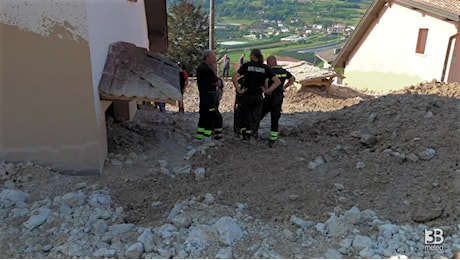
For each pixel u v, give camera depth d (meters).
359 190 5.04
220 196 4.95
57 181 5.30
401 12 16.30
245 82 7.12
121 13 7.89
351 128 8.06
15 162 5.55
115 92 5.70
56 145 5.55
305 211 4.57
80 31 5.18
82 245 3.93
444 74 14.46
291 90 15.21
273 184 5.34
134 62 6.53
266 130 8.74
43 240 4.03
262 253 3.75
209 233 4.00
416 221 4.27
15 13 5.08
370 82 18.70
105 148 6.21
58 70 5.29
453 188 4.75
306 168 5.90
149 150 6.89
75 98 5.40
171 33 32.59
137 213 4.70
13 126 5.44
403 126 7.09
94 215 4.49
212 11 21.45
